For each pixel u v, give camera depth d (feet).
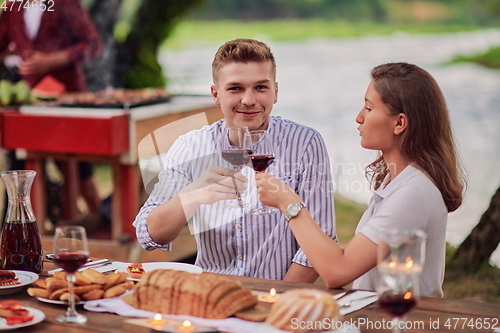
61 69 18.53
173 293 6.07
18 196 7.50
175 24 31.45
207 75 46.60
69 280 6.01
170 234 8.52
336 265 6.90
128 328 5.74
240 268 8.89
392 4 76.69
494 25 73.87
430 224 7.23
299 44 73.97
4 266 7.53
